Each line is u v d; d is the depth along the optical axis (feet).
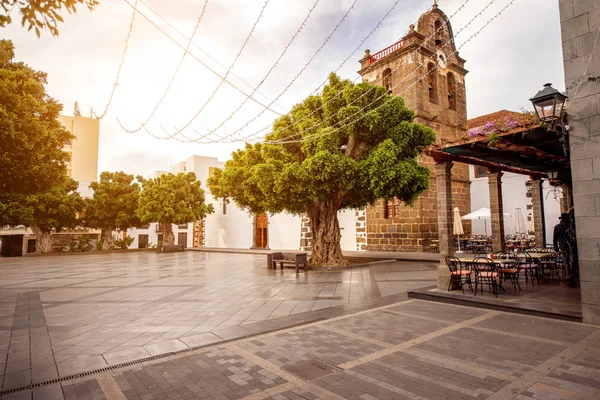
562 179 42.39
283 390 13.08
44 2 11.08
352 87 46.98
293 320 23.02
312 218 57.16
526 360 15.20
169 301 30.25
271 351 17.25
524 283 32.35
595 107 19.88
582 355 15.58
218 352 17.34
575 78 20.58
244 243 108.27
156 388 13.52
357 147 53.21
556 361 15.01
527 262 33.01
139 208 105.81
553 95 19.94
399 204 73.77
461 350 16.60
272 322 22.65
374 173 45.14
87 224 110.42
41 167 39.27
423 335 19.01
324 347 17.60
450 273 29.60
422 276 41.06
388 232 75.51
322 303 28.19
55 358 17.03
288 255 49.75
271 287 36.50
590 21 20.11
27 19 10.93
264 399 12.44
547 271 38.96
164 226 109.19
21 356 17.39
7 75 34.68
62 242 130.11
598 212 19.79
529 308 22.79
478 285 31.50
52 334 21.15
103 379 14.47
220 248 111.04
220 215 118.93
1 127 31.78
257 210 60.44
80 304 29.73
